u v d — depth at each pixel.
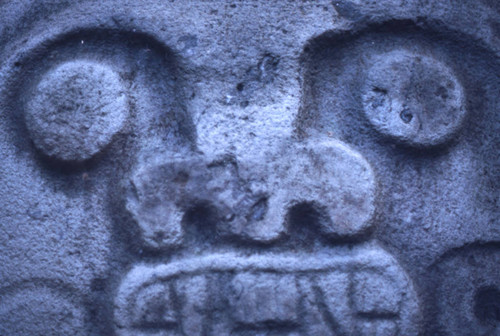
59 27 1.19
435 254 1.16
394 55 1.19
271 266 1.13
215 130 1.15
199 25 1.18
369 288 1.13
